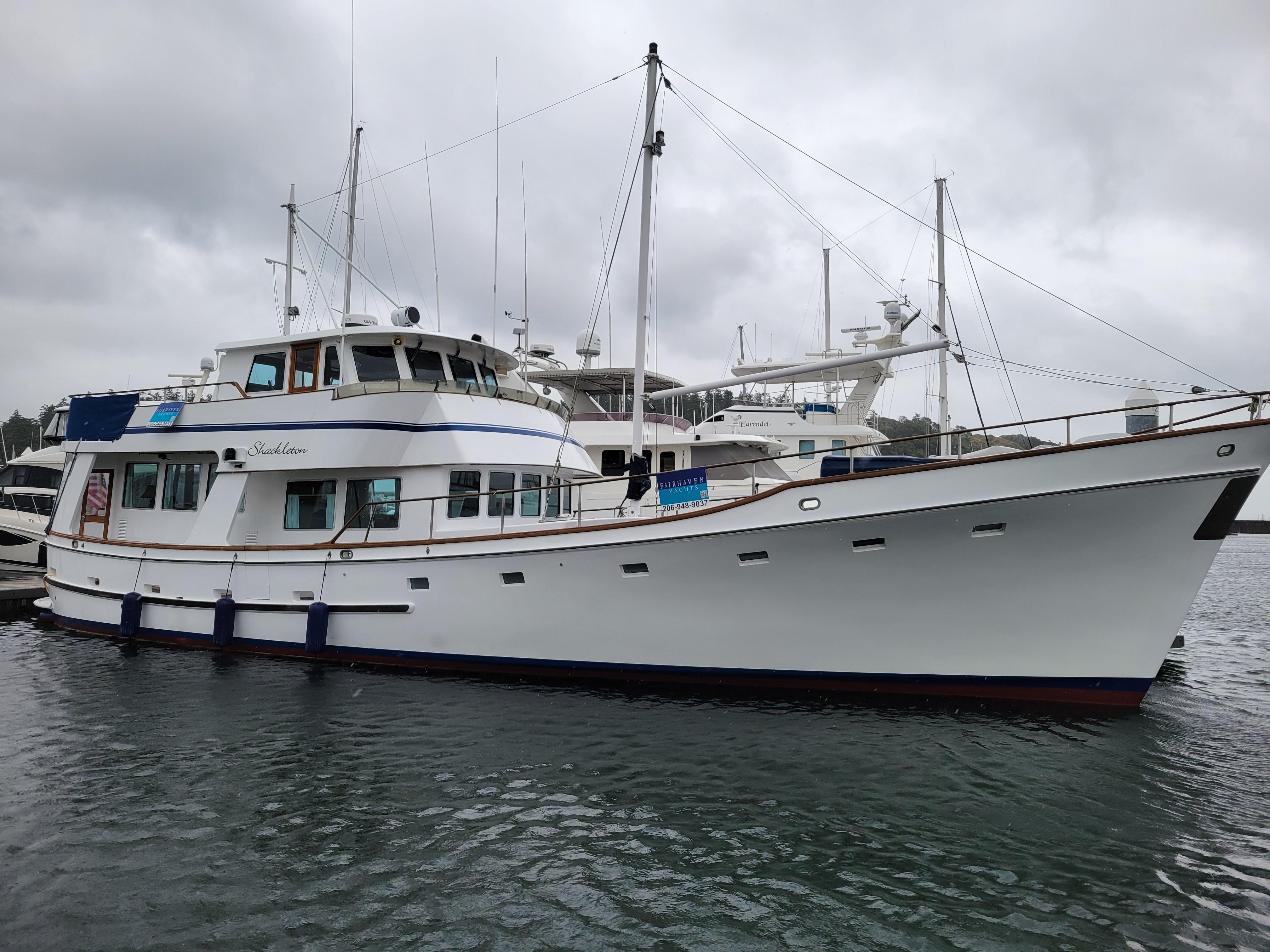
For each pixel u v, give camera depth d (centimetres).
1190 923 552
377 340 1341
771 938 536
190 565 1385
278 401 1339
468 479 1302
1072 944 528
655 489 1734
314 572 1267
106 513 1600
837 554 987
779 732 930
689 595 1048
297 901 577
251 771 822
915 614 995
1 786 784
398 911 564
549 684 1134
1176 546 918
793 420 2492
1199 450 884
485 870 621
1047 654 979
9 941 527
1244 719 1019
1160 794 763
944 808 733
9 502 2639
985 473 929
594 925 549
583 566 1081
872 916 561
